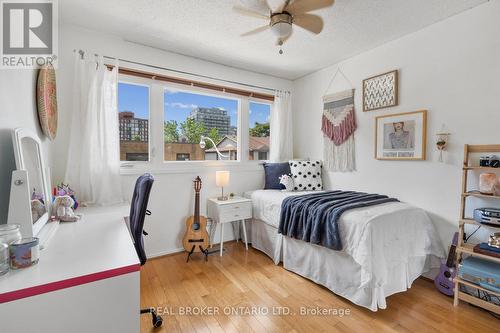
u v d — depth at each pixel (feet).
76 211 6.41
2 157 3.68
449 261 6.72
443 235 7.25
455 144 6.99
